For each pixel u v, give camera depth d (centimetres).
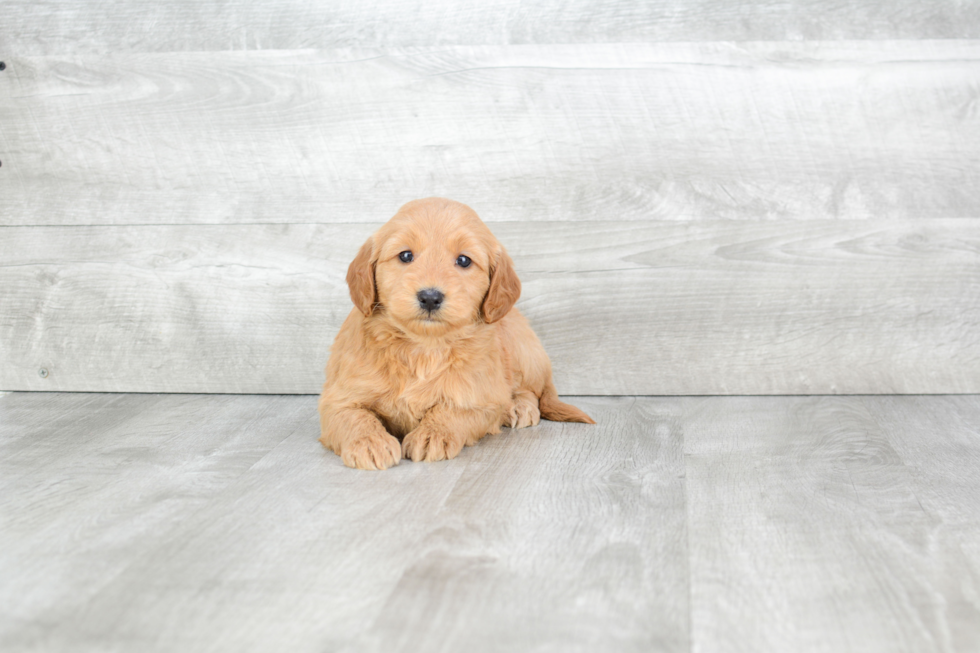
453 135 255
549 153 255
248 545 144
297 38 254
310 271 262
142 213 264
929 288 256
